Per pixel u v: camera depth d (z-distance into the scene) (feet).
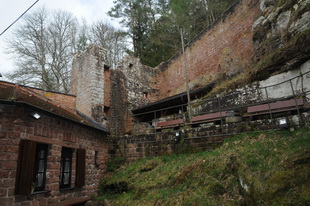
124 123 51.11
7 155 17.20
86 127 27.40
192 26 69.62
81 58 50.60
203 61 55.31
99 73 47.62
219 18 53.26
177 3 63.10
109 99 49.11
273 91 30.37
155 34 71.41
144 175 25.90
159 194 20.01
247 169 16.38
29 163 18.33
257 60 37.63
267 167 15.56
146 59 73.77
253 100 32.45
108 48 85.15
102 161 31.19
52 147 21.67
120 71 54.49
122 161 32.45
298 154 14.60
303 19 29.04
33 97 23.91
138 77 59.26
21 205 17.62
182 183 20.52
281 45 33.04
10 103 17.94
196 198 17.04
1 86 21.61
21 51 63.98
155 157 29.68
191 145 27.76
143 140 32.14
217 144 25.82
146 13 76.13
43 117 21.01
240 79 37.19
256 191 13.79
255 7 44.78
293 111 24.40
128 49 76.89
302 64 27.55
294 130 21.17
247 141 22.34
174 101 49.37
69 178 24.39
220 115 27.45
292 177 13.01
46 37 69.77
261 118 26.68
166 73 65.72
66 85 68.59
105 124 45.39
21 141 18.24
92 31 87.40
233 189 16.79
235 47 47.88
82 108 46.52
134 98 55.98
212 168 19.97
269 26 37.19
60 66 70.59
